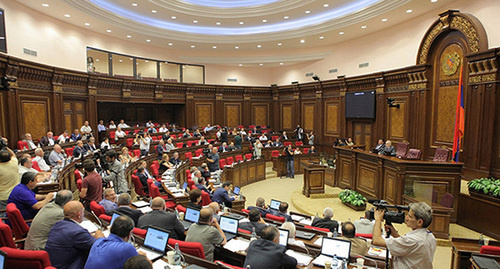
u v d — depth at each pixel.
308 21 14.98
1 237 3.17
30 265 2.56
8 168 4.99
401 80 13.19
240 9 13.79
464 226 7.53
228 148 14.43
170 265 3.15
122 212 4.64
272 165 17.05
